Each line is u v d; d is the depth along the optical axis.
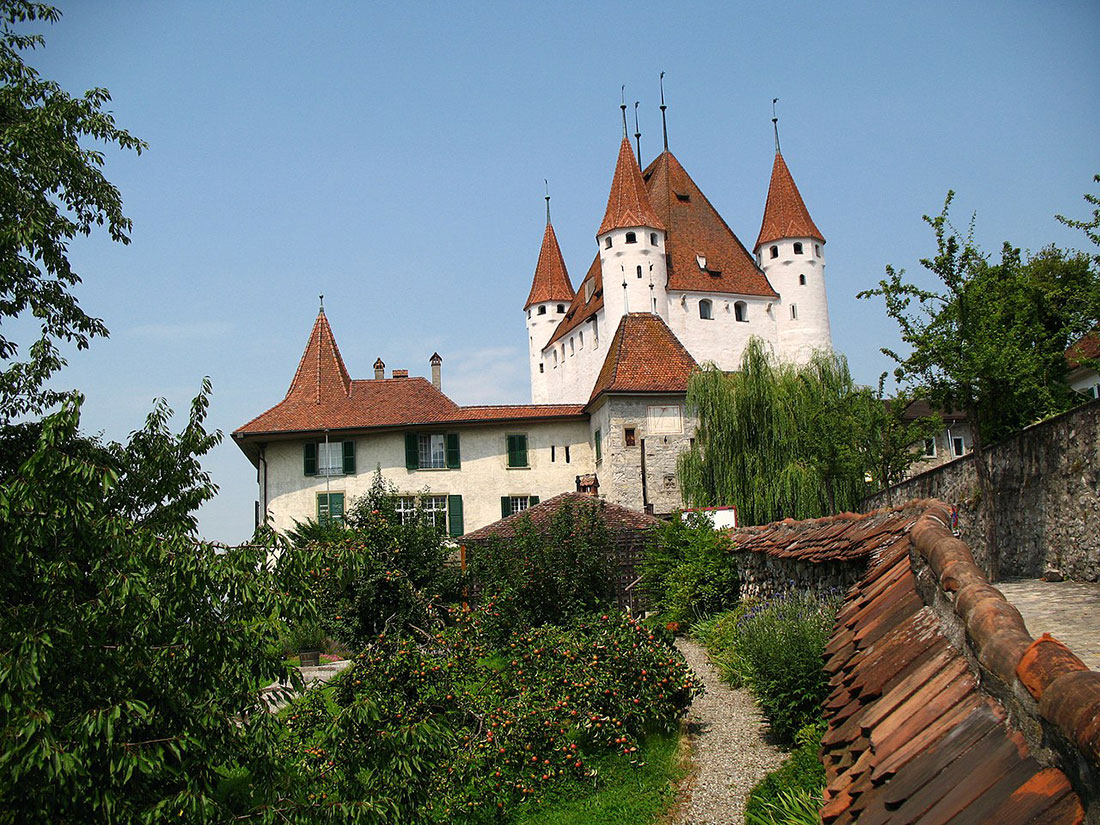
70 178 12.35
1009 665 3.62
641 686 12.28
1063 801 2.83
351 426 43.50
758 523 34.78
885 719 4.59
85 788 7.39
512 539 20.50
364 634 19.25
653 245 61.41
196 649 8.14
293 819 8.45
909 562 6.93
